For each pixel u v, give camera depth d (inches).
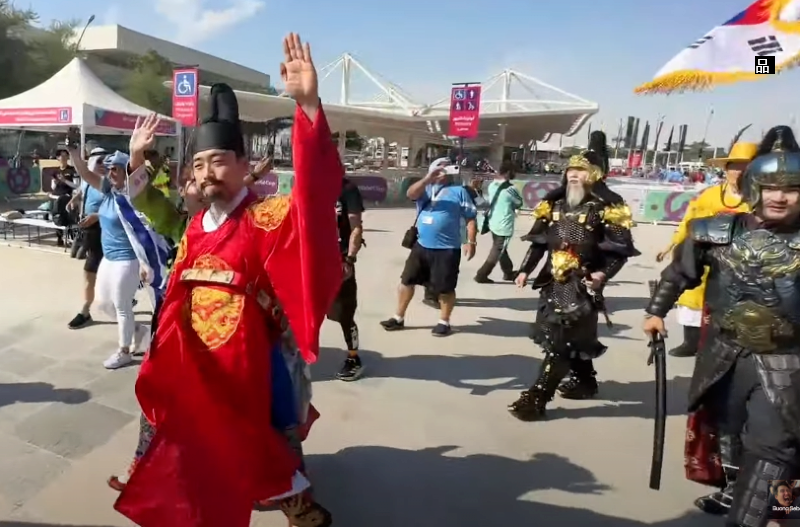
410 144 1640.0
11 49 1360.7
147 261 154.7
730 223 104.3
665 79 125.8
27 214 453.7
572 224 159.8
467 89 672.4
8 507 121.9
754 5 121.1
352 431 159.5
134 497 90.8
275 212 93.7
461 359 218.1
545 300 166.1
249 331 94.4
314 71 80.6
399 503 127.8
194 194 112.6
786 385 96.7
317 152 81.2
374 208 831.7
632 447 154.9
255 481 93.8
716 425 109.0
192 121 556.1
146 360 97.4
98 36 1918.1
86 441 149.9
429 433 159.8
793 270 96.0
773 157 96.8
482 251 479.8
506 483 136.7
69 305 271.1
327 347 226.2
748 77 119.3
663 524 122.7
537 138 1811.0
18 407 167.6
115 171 186.9
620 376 205.3
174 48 2146.9
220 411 92.6
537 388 168.2
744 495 98.4
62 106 494.9
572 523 122.2
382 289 325.7
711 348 106.1
